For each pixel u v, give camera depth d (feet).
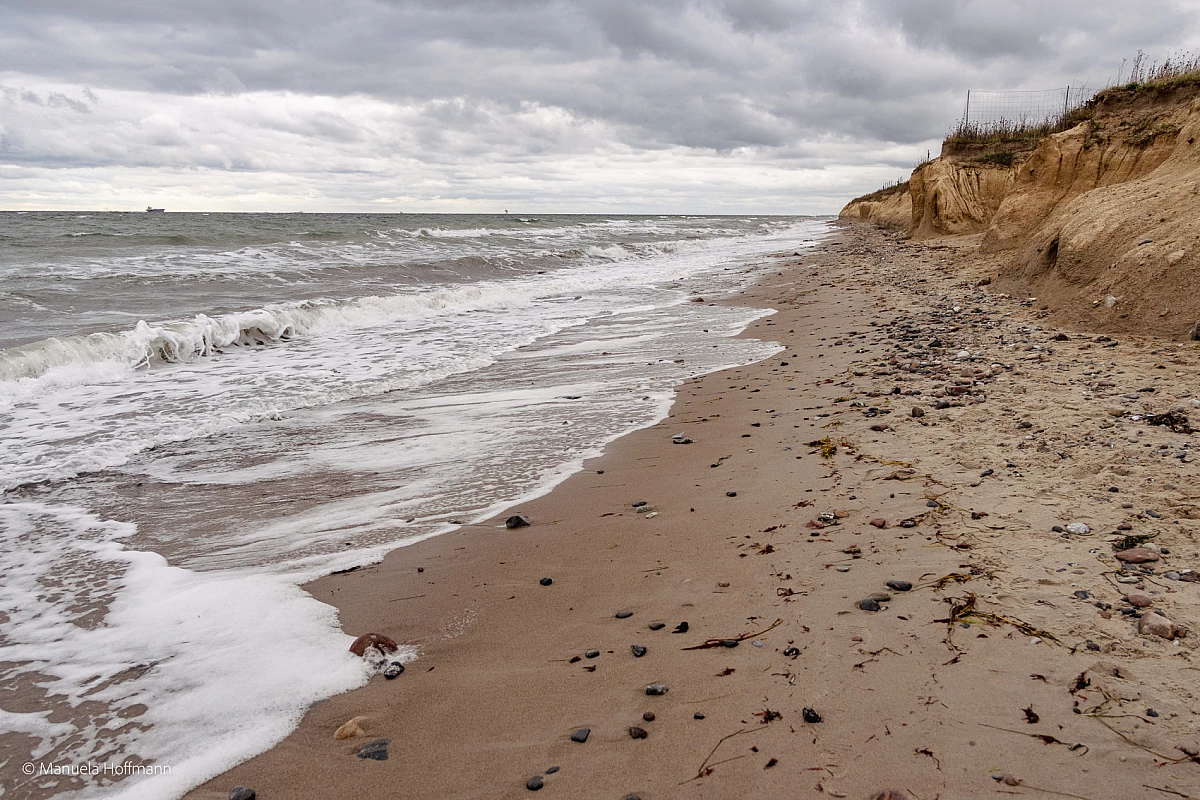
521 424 24.59
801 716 8.95
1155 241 29.37
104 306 44.70
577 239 131.75
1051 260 38.55
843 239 134.82
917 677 9.46
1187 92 54.90
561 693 9.94
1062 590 11.08
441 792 8.22
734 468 18.79
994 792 7.49
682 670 10.21
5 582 14.08
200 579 14.10
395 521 16.79
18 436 23.48
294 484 19.43
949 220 95.86
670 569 13.50
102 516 17.42
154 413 26.18
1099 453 16.33
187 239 86.58
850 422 21.31
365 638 11.33
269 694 10.30
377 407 27.20
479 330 43.86
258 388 29.86
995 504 14.44
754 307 50.67
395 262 74.18
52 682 10.79
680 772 8.22
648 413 25.32
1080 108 90.12
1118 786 7.42
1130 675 9.02
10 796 8.43
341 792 8.31
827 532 14.20
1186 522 12.72
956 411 20.97
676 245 118.62
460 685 10.30
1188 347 24.59
